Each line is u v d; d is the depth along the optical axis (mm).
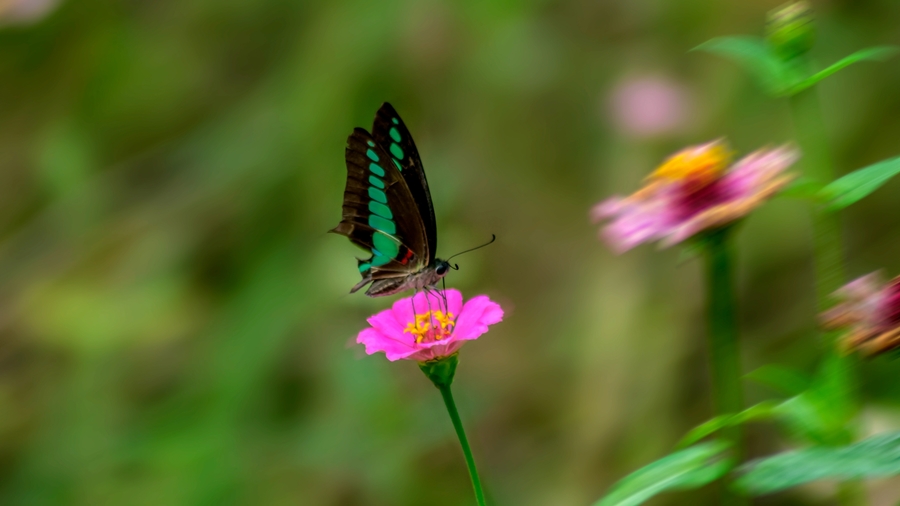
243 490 1185
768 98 1201
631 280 1207
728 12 1213
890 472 996
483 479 1201
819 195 1032
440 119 1238
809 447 1020
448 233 1231
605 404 1194
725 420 1027
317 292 1207
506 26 1230
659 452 1181
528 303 1238
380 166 1086
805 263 1199
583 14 1235
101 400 1222
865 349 1011
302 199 1225
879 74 1199
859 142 1201
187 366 1226
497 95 1233
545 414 1221
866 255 1199
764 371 1040
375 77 1224
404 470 1190
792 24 1044
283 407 1203
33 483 1208
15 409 1229
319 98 1226
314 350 1204
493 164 1239
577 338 1218
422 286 1090
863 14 1202
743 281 1205
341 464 1188
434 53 1225
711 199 1038
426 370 1026
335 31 1229
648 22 1227
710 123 1208
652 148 1216
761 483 1007
